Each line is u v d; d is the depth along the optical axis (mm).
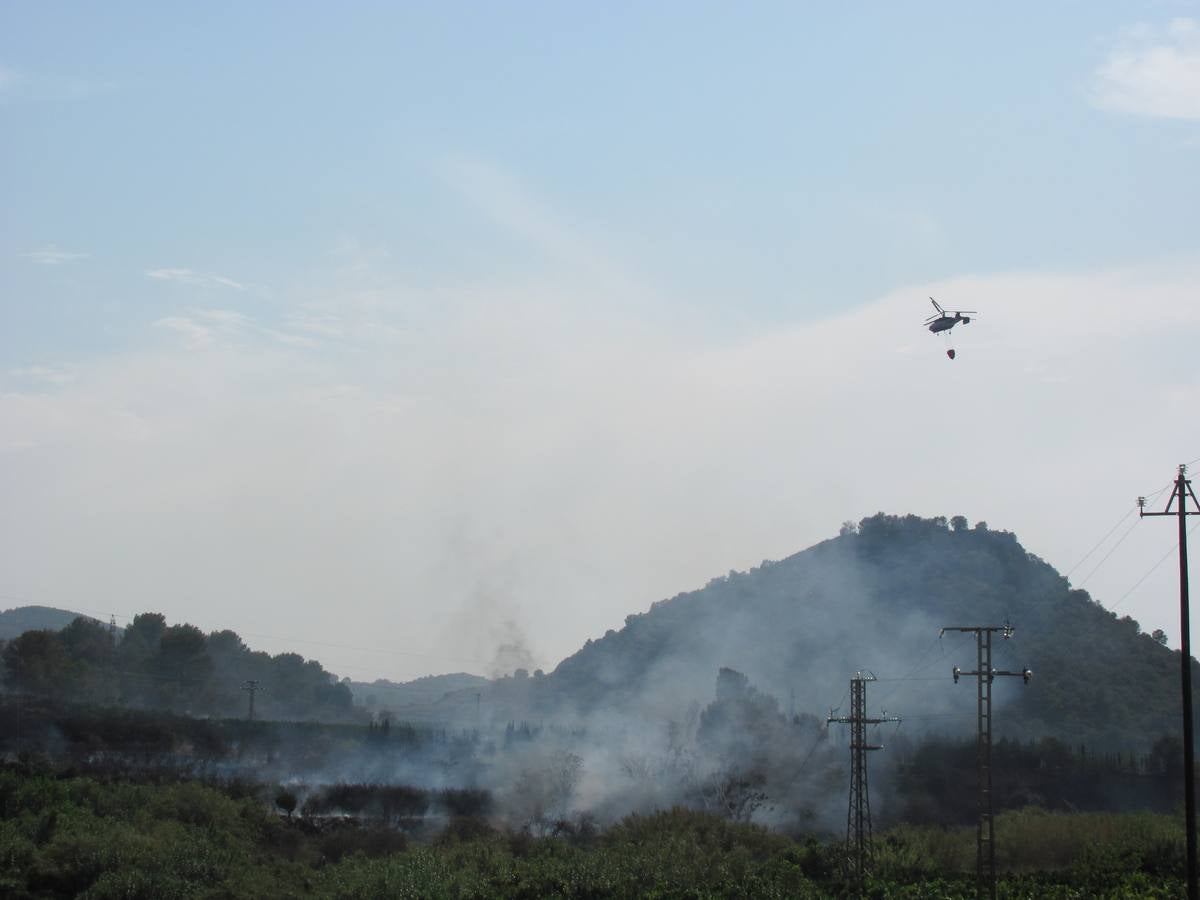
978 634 72875
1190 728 58750
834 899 79000
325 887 78312
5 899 67750
